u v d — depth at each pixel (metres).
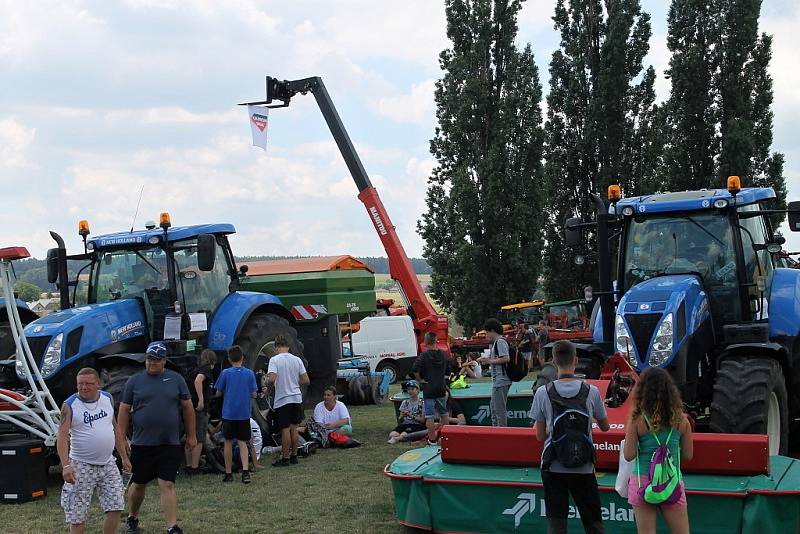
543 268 33.84
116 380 10.56
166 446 7.70
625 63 32.69
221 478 10.51
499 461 7.33
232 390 10.24
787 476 6.59
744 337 8.98
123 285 12.36
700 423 8.94
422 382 11.64
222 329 12.48
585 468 5.93
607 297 9.39
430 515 7.25
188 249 12.52
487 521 7.02
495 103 32.31
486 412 11.81
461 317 32.06
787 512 6.21
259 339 12.76
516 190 31.89
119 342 11.55
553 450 5.93
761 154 31.28
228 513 8.59
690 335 8.74
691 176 31.69
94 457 6.91
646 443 5.51
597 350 9.43
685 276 9.40
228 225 13.02
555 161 33.84
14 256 10.06
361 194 18.00
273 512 8.55
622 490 5.65
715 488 6.38
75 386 11.04
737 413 8.16
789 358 9.25
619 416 7.44
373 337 23.56
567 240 10.35
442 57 33.28
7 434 10.27
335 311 19.25
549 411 5.99
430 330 17.91
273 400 11.58
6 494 9.52
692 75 31.55
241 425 10.25
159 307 12.09
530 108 31.81
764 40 31.25
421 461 7.75
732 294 9.55
